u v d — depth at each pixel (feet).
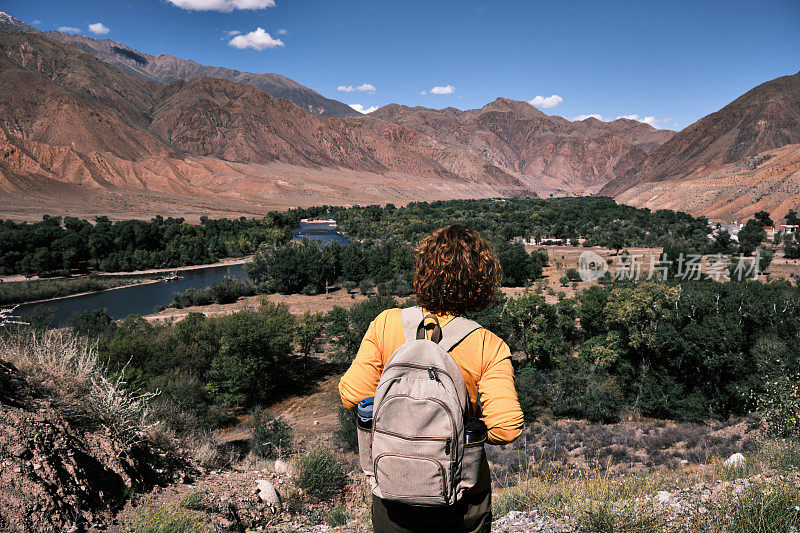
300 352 217.36
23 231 435.12
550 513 12.34
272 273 355.97
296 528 17.80
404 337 4.75
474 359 4.55
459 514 4.50
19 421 14.21
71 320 236.84
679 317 130.93
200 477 19.84
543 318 171.01
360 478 24.77
